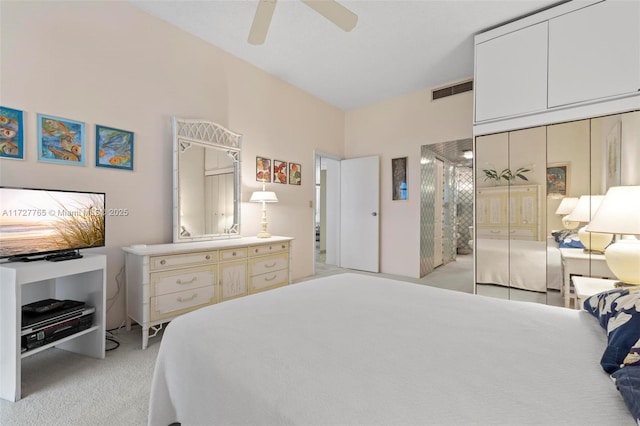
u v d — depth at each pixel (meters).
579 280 2.21
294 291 1.73
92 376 1.89
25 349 1.76
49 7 2.26
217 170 3.36
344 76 4.15
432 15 2.82
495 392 0.78
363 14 2.81
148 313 2.31
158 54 2.91
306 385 0.83
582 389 0.79
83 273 2.21
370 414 0.71
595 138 2.46
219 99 3.44
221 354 1.02
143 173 2.80
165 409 1.21
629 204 1.85
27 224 1.89
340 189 5.53
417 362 0.94
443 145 4.61
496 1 2.62
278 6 2.70
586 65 2.49
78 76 2.41
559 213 2.64
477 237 3.09
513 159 2.85
